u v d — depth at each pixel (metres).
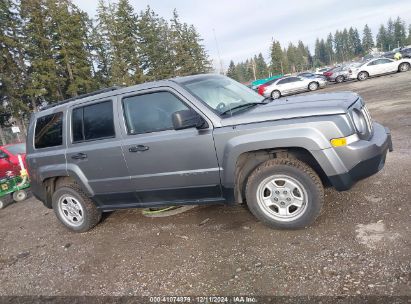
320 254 3.45
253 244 3.91
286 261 3.45
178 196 4.51
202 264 3.72
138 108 4.55
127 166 4.63
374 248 3.36
